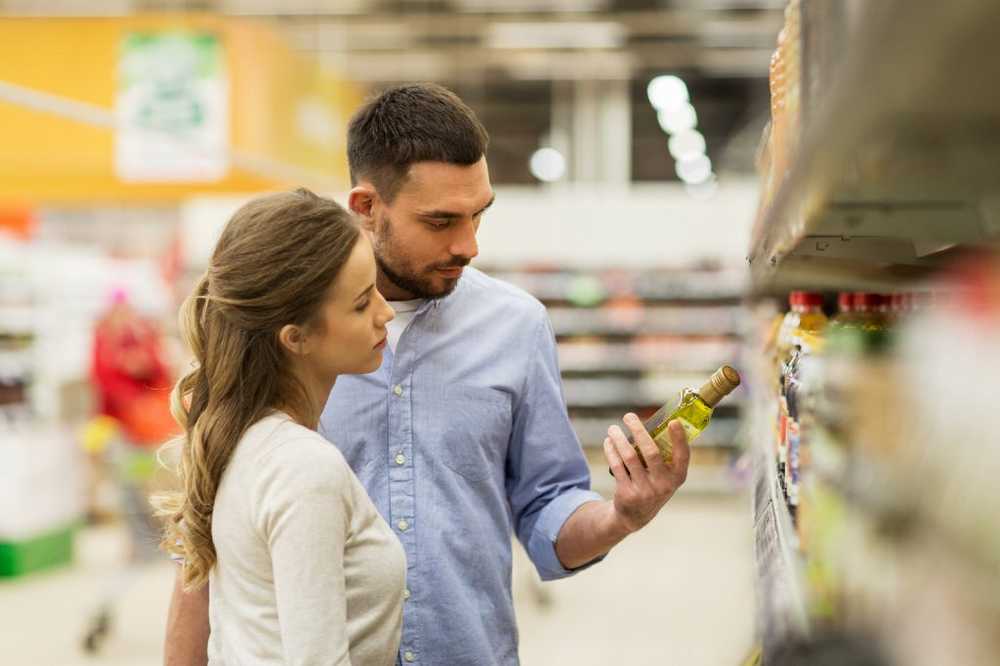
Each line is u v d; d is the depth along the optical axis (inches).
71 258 419.5
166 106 314.5
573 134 722.8
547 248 524.4
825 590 39.0
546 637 249.3
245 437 58.8
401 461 76.2
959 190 33.4
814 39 31.9
